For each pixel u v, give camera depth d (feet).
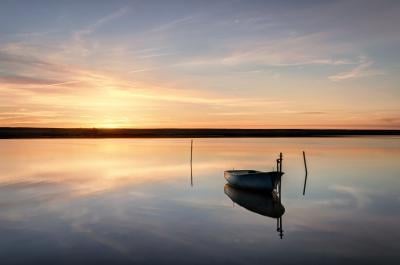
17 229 50.65
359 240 46.73
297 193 83.71
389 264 38.40
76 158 163.02
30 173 112.68
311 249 43.11
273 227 53.06
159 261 38.96
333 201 73.82
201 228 52.01
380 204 70.28
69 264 37.86
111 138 449.48
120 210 63.41
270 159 164.35
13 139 363.97
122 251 41.91
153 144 298.56
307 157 173.17
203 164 144.36
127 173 116.37
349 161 153.48
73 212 61.31
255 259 39.78
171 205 68.39
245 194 82.23
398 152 202.28
